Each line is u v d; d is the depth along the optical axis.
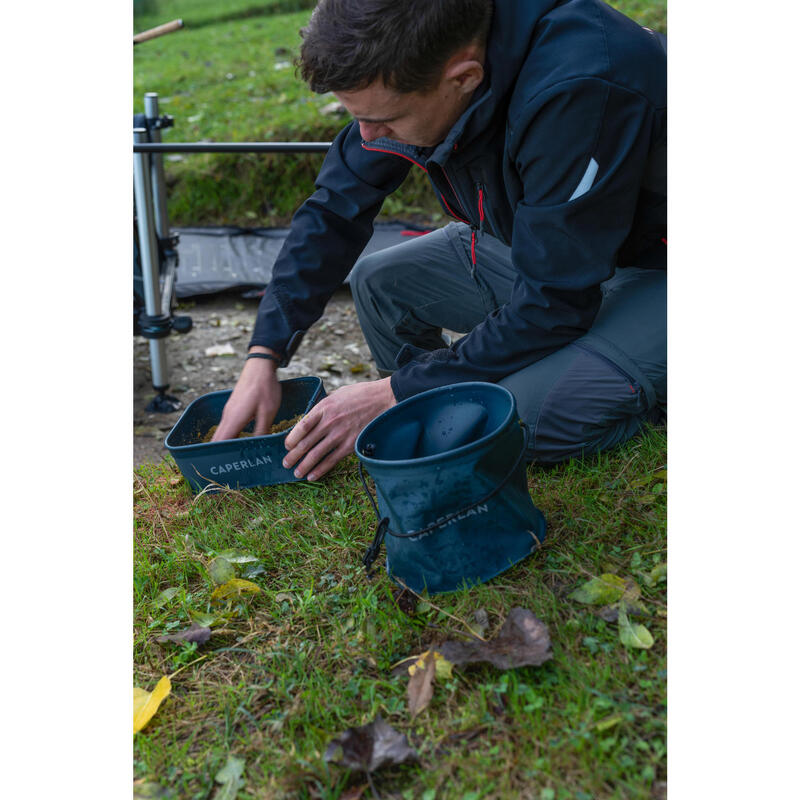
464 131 1.55
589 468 1.80
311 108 4.81
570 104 1.46
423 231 3.97
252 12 7.94
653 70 1.51
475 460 1.38
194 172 4.46
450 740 1.18
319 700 1.28
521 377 1.72
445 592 1.46
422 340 2.28
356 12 1.34
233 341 3.28
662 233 1.75
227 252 3.95
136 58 6.64
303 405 2.05
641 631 1.30
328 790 1.12
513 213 1.73
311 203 1.97
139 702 1.30
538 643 1.26
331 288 2.01
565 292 1.62
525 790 1.09
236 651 1.43
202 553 1.70
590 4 1.53
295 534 1.71
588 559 1.50
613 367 1.71
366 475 1.88
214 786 1.18
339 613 1.47
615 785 1.09
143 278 2.69
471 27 1.40
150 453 2.50
